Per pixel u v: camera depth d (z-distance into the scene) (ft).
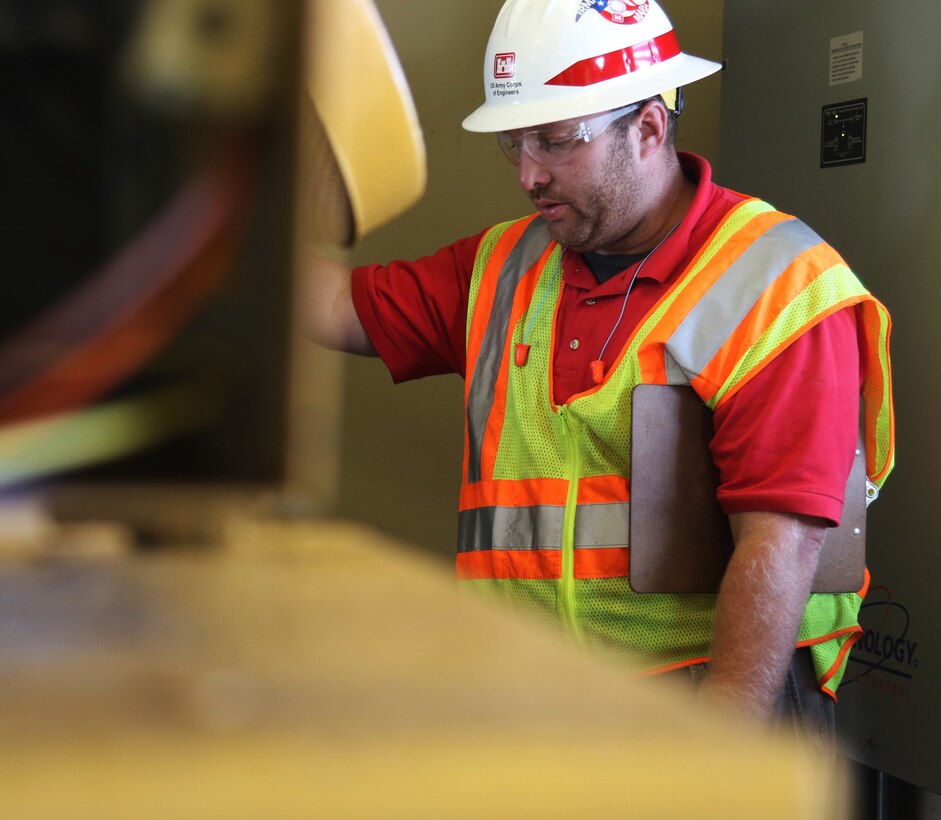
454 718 0.66
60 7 0.88
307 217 0.89
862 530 5.54
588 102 5.50
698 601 5.41
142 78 0.89
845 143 7.78
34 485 0.92
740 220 5.58
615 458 5.50
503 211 8.66
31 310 0.90
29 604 0.85
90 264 0.90
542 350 5.78
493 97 5.72
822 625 5.60
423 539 8.69
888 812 7.67
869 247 7.62
